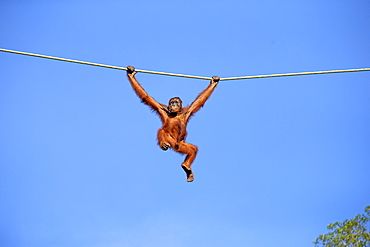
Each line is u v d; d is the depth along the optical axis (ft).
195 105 127.34
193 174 122.72
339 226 137.80
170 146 124.57
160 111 126.93
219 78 127.03
